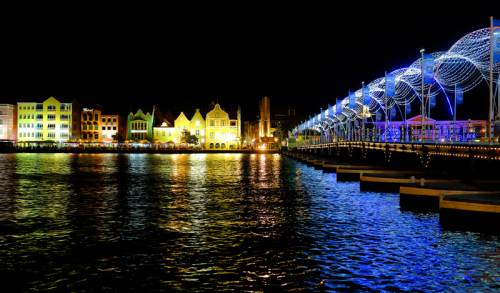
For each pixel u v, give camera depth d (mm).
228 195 38250
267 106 179125
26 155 124375
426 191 28875
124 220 26672
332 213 28938
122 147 161125
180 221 26406
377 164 54750
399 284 15859
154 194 38719
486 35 32094
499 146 26016
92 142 156750
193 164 84375
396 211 29172
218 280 16250
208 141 167125
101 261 18359
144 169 69812
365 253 19375
